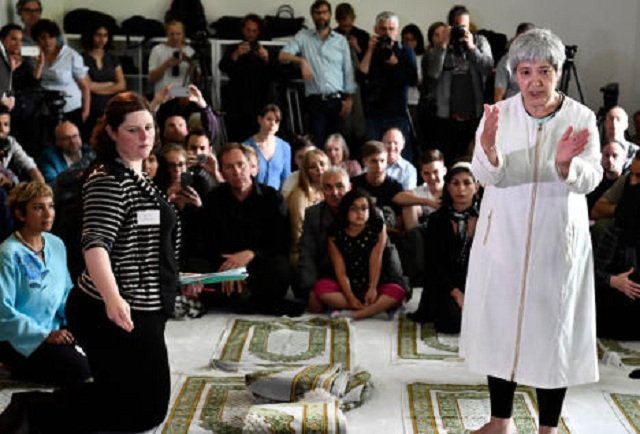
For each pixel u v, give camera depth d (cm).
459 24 911
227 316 606
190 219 630
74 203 555
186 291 425
